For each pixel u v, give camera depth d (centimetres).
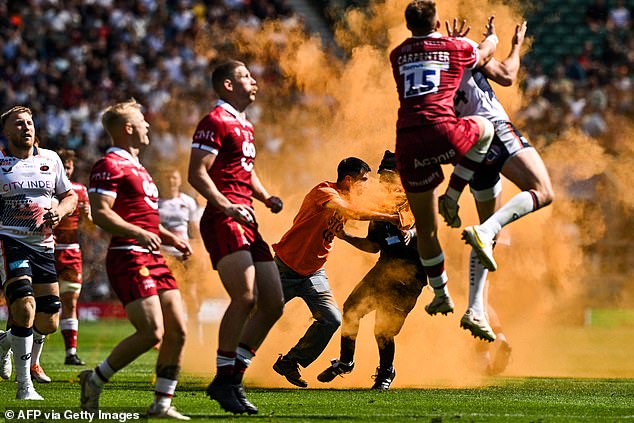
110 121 2047
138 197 2042
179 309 2062
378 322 2889
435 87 2195
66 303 3716
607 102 8462
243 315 2148
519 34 2472
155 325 2000
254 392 2742
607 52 9656
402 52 2247
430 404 2464
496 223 2216
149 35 9381
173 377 2075
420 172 2198
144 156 7225
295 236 2811
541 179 2292
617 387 3039
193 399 2542
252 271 2166
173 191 4512
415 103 2197
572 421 2161
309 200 2806
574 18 10175
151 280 2017
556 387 3008
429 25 2238
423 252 2295
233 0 9888
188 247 2197
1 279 2714
